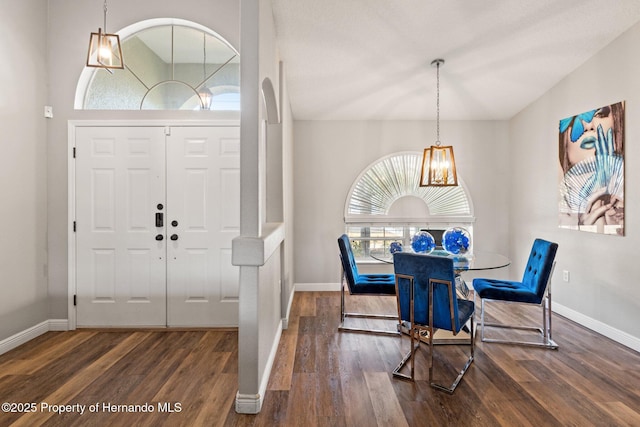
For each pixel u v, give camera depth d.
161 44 3.42
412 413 2.02
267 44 2.52
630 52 2.94
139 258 3.35
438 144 3.70
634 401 2.13
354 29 3.05
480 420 1.95
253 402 2.02
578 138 3.48
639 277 2.86
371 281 3.42
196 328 3.37
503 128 4.80
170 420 1.95
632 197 2.92
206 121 3.34
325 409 2.05
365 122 4.80
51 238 3.31
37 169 3.18
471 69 3.62
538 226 4.16
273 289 2.70
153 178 3.34
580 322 3.48
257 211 2.12
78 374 2.46
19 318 2.99
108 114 3.32
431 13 2.87
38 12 3.18
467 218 4.78
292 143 4.63
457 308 2.34
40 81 3.21
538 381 2.37
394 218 4.82
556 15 2.87
